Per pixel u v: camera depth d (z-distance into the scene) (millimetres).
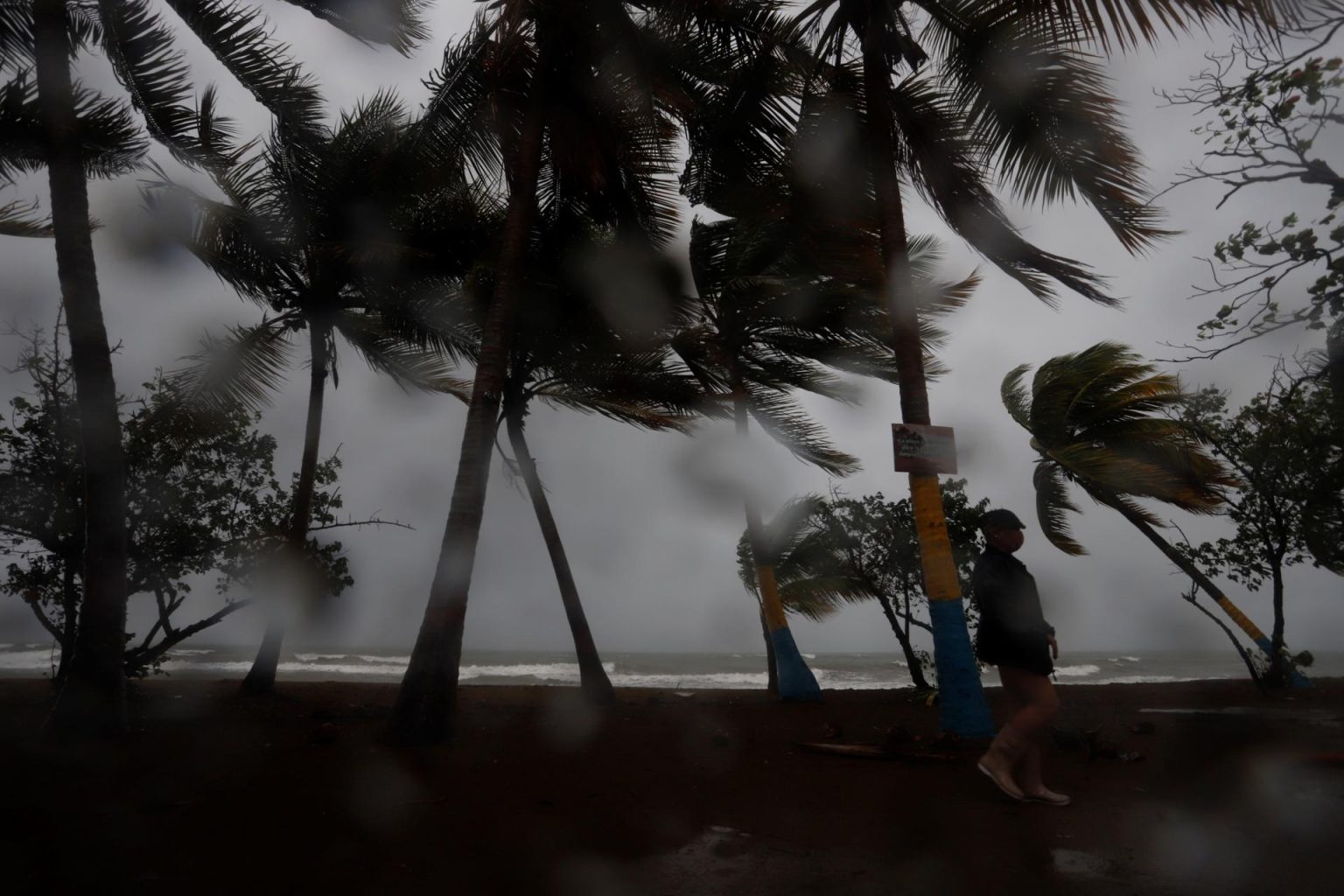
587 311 10555
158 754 5312
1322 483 10523
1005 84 7164
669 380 11461
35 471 9031
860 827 3779
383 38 8406
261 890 2906
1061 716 7836
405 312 10648
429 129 8414
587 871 3160
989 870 3154
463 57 7848
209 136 8328
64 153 6465
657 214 10406
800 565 12852
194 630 9719
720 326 12664
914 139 7883
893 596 12156
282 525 10906
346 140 9836
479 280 9914
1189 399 12453
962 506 11586
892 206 7215
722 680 31531
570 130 7746
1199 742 6027
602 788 4492
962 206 8102
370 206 9641
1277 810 3996
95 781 4480
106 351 6387
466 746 5746
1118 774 4922
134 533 9695
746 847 3469
